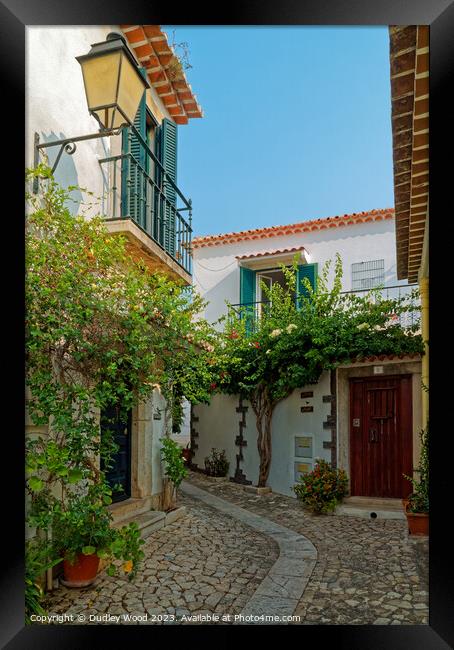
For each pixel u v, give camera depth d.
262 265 12.90
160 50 6.89
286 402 8.56
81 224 4.26
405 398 7.13
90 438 4.06
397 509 6.67
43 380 3.69
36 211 4.11
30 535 3.59
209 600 3.75
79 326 4.05
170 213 7.34
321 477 7.00
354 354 7.31
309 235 12.72
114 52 4.37
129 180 5.84
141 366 4.83
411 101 3.56
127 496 6.12
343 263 12.23
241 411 9.70
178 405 7.50
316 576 4.30
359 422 7.53
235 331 9.77
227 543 5.34
